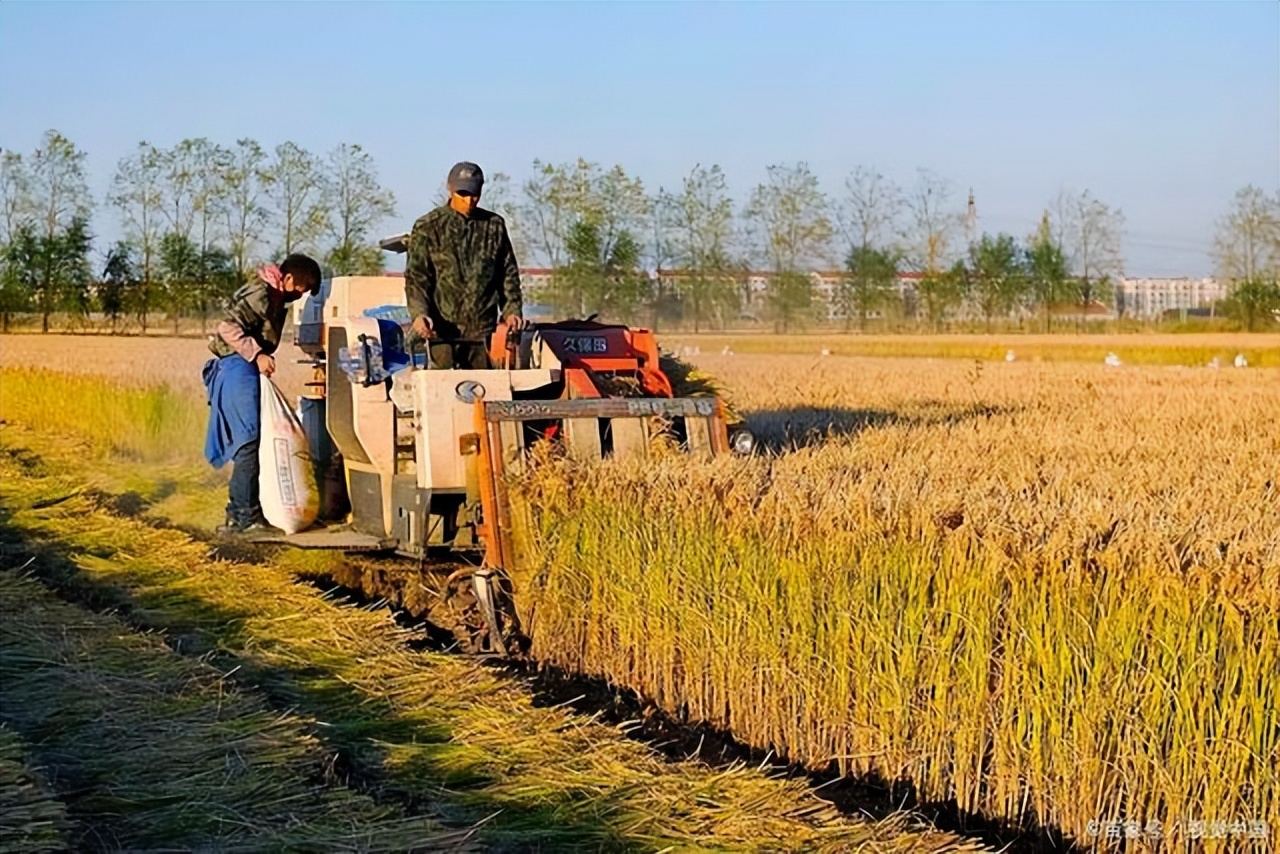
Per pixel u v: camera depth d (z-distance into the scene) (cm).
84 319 6462
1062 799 546
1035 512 594
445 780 587
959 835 554
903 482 657
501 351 853
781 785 582
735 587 672
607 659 755
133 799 550
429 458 810
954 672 581
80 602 909
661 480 721
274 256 5972
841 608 621
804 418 1616
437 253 875
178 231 6212
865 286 6931
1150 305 9875
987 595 566
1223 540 545
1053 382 2592
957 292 7144
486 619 791
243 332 959
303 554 1028
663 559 710
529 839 525
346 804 548
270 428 935
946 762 587
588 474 757
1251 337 6300
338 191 5909
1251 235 7162
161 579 960
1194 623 507
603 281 5434
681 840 525
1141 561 529
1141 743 523
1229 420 1577
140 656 748
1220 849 509
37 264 6319
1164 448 1139
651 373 901
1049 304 7288
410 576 913
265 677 734
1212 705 506
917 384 2466
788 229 6425
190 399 1766
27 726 634
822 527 633
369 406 873
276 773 580
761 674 659
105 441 1867
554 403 802
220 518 1215
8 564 1032
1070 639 538
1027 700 555
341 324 920
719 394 962
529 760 609
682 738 684
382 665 753
